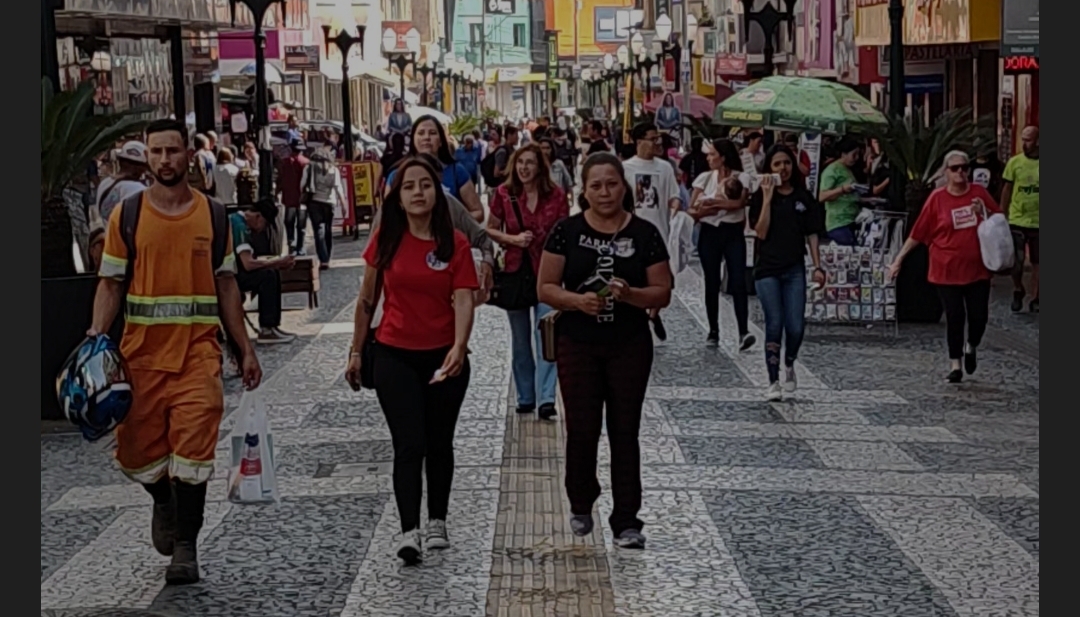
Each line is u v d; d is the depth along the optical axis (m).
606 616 8.45
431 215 9.68
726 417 14.40
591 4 147.25
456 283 9.66
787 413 14.63
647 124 17.78
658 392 15.76
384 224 9.70
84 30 27.95
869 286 20.14
